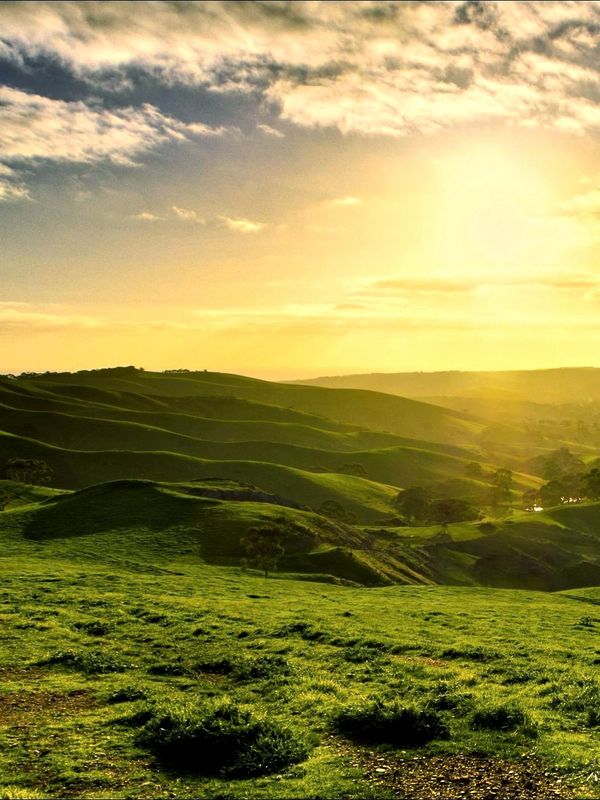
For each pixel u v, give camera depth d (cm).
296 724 1747
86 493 11294
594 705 1850
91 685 2195
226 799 1270
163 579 5869
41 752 1541
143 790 1321
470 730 1644
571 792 1266
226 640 2956
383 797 1266
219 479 13688
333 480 18988
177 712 1678
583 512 15088
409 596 5775
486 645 2969
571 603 5953
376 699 1845
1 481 14762
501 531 13375
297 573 8594
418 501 16450
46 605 3856
